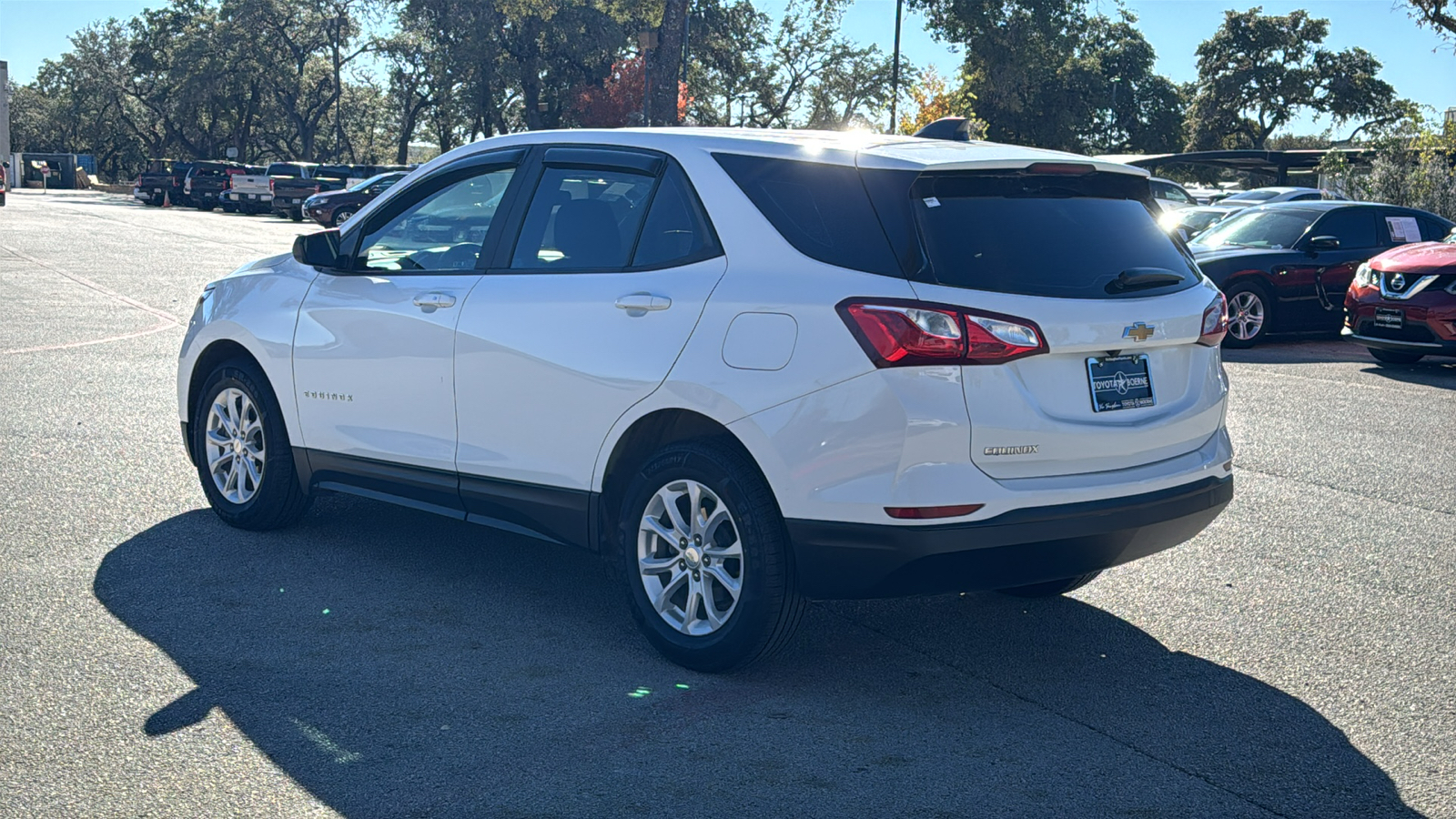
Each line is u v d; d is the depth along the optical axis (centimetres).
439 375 484
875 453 373
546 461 453
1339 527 639
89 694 384
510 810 321
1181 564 571
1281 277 1410
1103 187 432
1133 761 363
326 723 370
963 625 482
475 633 452
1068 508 389
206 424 582
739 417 396
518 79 6172
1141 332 405
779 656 442
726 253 413
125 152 11031
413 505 506
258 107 8369
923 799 333
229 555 536
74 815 309
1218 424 450
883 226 388
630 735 369
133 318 1318
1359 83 8181
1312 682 431
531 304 456
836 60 6469
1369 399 1040
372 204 536
